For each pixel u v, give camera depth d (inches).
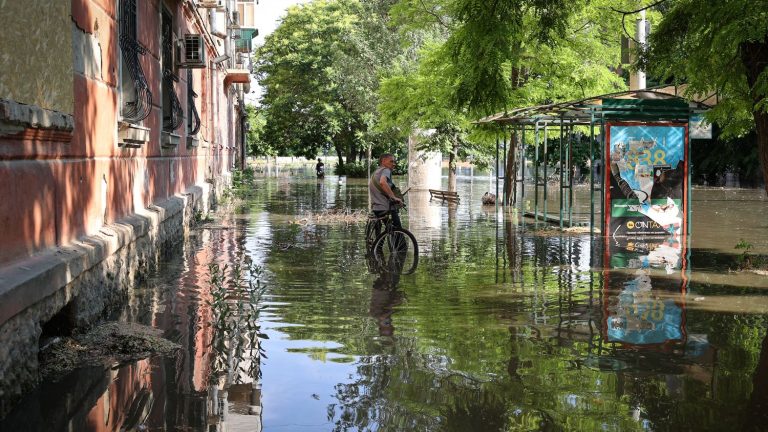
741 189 1419.8
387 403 205.3
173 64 617.0
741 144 1510.8
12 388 196.2
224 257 498.0
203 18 888.9
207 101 957.8
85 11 315.0
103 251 301.4
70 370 234.5
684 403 205.3
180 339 274.5
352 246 561.6
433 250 541.3
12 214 224.1
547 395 212.1
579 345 268.4
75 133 297.4
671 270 441.1
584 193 1289.4
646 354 256.2
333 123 2135.8
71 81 281.0
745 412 198.2
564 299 353.1
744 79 415.5
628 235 618.2
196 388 218.1
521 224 748.0
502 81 446.6
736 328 294.7
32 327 211.9
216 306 324.8
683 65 437.7
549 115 716.0
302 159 4569.4
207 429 185.0
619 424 189.5
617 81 874.8
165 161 572.7
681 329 292.4
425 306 337.1
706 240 595.5
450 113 921.5
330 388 218.2
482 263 474.6
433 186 1378.0
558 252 527.5
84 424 187.3
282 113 2261.3
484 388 218.4
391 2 1549.0
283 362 245.3
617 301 348.5
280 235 637.9
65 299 245.0
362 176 2170.3
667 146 613.0
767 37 387.2
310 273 432.1
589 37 821.2
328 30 2158.0
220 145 1218.6
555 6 440.8
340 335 282.4
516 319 310.5
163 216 492.7
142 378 227.1
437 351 259.4
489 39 418.6
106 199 355.6
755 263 467.2
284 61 2244.1
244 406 202.4
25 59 232.8
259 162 4089.6
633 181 614.9
